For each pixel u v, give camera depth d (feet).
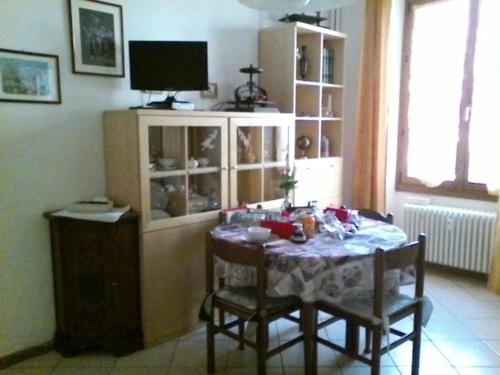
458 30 11.88
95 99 8.64
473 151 11.91
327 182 12.72
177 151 8.91
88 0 8.33
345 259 6.59
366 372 7.67
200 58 9.09
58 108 8.14
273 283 6.77
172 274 8.79
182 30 9.96
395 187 13.65
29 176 7.90
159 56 8.91
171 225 8.67
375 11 12.43
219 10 10.69
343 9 13.64
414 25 12.72
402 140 13.39
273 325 9.46
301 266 6.56
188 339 8.90
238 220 8.70
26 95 7.70
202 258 9.32
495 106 11.32
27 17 7.61
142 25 9.23
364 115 12.92
